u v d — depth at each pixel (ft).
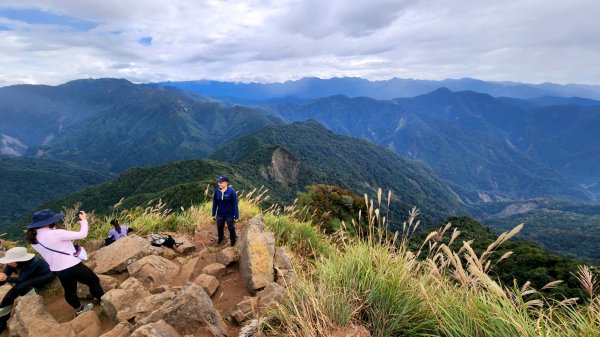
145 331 10.05
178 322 11.39
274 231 25.17
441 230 11.89
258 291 15.15
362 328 9.64
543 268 53.52
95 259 18.57
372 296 10.52
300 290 11.19
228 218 22.15
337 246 24.03
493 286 7.91
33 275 15.52
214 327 11.57
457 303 9.63
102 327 13.28
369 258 12.15
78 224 25.75
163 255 19.61
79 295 15.48
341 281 11.75
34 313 12.96
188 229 26.32
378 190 14.38
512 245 72.23
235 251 19.60
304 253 22.85
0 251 22.62
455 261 9.66
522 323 7.56
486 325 8.24
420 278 11.72
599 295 8.11
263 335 10.39
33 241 14.05
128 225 25.86
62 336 12.09
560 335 7.60
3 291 15.53
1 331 14.32
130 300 13.85
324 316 9.46
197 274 17.92
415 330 9.52
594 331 7.22
